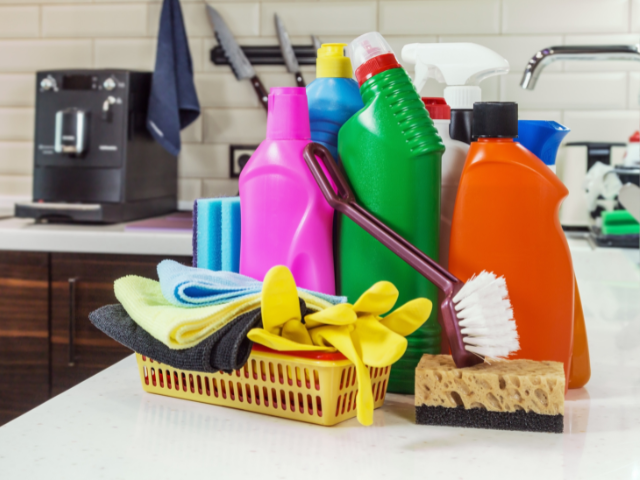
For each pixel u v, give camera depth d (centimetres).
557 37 186
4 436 43
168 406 49
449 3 188
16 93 206
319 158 56
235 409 49
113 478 36
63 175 168
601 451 41
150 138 179
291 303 44
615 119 186
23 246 150
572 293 51
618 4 183
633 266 131
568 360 52
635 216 125
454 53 67
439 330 54
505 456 40
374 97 54
